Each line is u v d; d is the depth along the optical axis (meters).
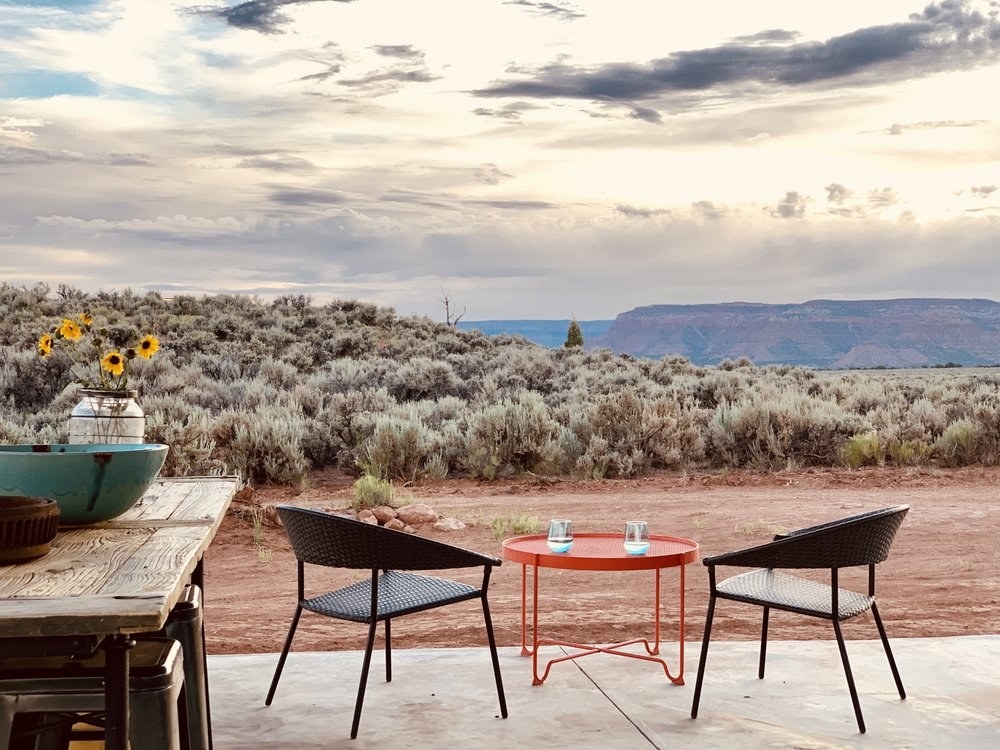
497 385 25.12
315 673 5.37
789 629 6.90
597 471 15.70
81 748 3.22
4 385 20.16
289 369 27.30
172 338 33.19
